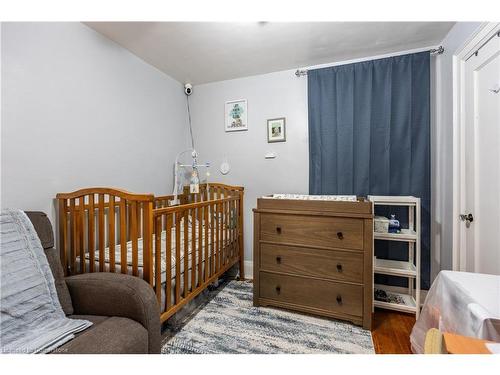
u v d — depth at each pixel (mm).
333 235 1755
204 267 1927
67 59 1591
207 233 1934
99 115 1827
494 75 1326
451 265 1836
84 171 1715
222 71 2537
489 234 1370
